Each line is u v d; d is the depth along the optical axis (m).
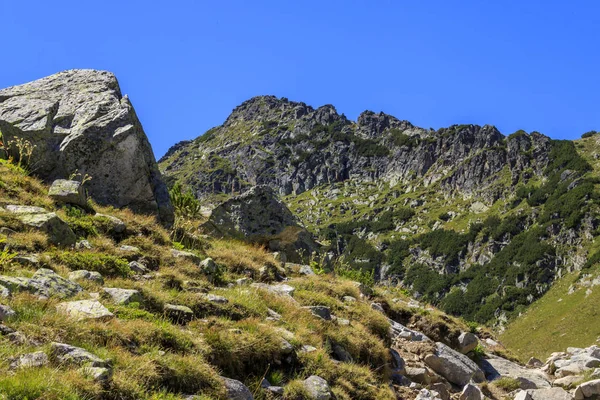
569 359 19.48
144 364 8.95
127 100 22.08
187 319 11.70
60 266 12.38
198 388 9.35
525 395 14.76
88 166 19.89
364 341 14.31
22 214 14.43
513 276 163.38
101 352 8.87
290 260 23.98
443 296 179.75
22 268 11.62
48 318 9.23
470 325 22.33
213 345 10.71
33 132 19.84
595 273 136.12
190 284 13.93
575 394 15.00
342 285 18.30
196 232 21.23
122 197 20.08
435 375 16.08
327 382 11.64
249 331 11.70
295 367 11.70
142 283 13.09
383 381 13.79
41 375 7.61
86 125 20.23
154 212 20.47
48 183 19.53
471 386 15.30
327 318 14.82
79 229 15.40
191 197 24.12
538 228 180.12
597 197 177.75
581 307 118.25
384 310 19.59
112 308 10.63
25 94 22.09
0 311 9.00
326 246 26.00
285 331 12.53
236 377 10.67
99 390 7.91
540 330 120.75
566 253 161.88
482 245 193.62
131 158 20.27
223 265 17.38
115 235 16.48
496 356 19.94
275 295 14.95
